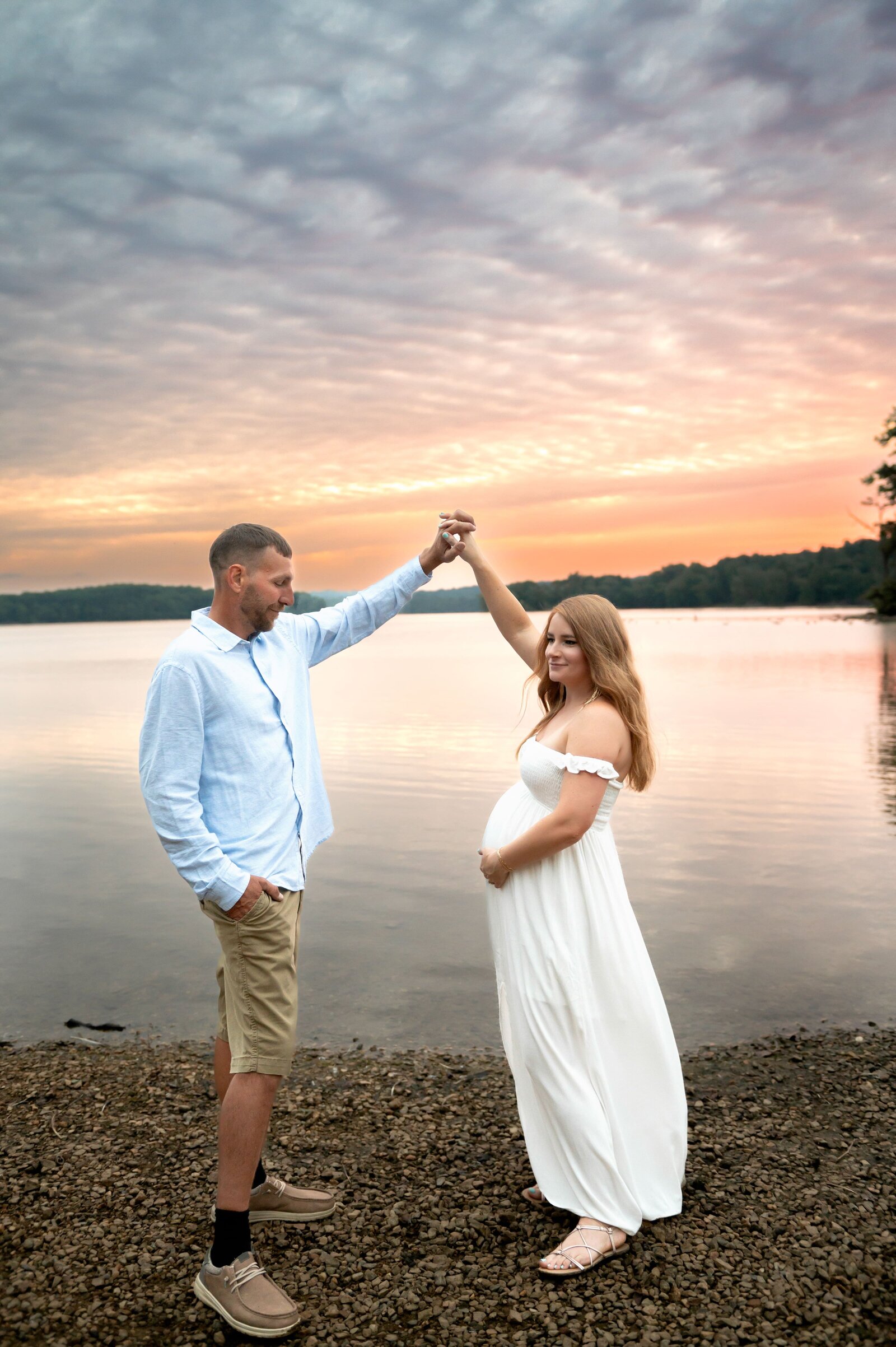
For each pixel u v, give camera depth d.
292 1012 2.69
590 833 2.98
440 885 7.36
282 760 2.81
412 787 11.67
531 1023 2.87
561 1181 2.86
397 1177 3.26
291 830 2.79
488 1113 3.80
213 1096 3.97
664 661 37.38
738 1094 3.95
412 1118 3.75
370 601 3.44
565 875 2.92
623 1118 2.87
